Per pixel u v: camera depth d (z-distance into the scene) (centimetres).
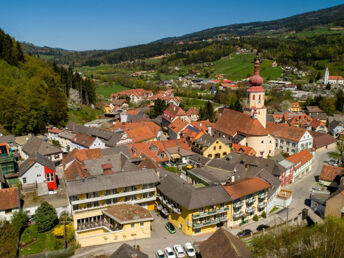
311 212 8456
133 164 8888
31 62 18562
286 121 18925
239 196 7362
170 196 7319
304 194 9731
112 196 7375
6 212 6862
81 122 16550
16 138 11975
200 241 6850
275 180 9031
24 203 7506
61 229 6619
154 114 19200
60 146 13012
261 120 12638
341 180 9206
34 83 15312
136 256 5338
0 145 8962
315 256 5703
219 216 7369
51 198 7850
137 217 6825
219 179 8525
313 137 14762
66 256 6150
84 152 9612
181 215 7250
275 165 9688
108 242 6706
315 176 11350
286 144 13600
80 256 6184
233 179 8606
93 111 19162
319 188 9938
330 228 6322
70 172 8219
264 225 7562
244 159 9944
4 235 6331
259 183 8038
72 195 6875
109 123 15725
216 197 7150
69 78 19912
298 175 11112
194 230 7106
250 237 6919
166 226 7394
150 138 12988
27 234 6712
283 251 6122
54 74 19425
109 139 11788
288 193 9169
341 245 5841
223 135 13150
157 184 7988
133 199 7750
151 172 7938
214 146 11225
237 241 5816
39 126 13550
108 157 9206
